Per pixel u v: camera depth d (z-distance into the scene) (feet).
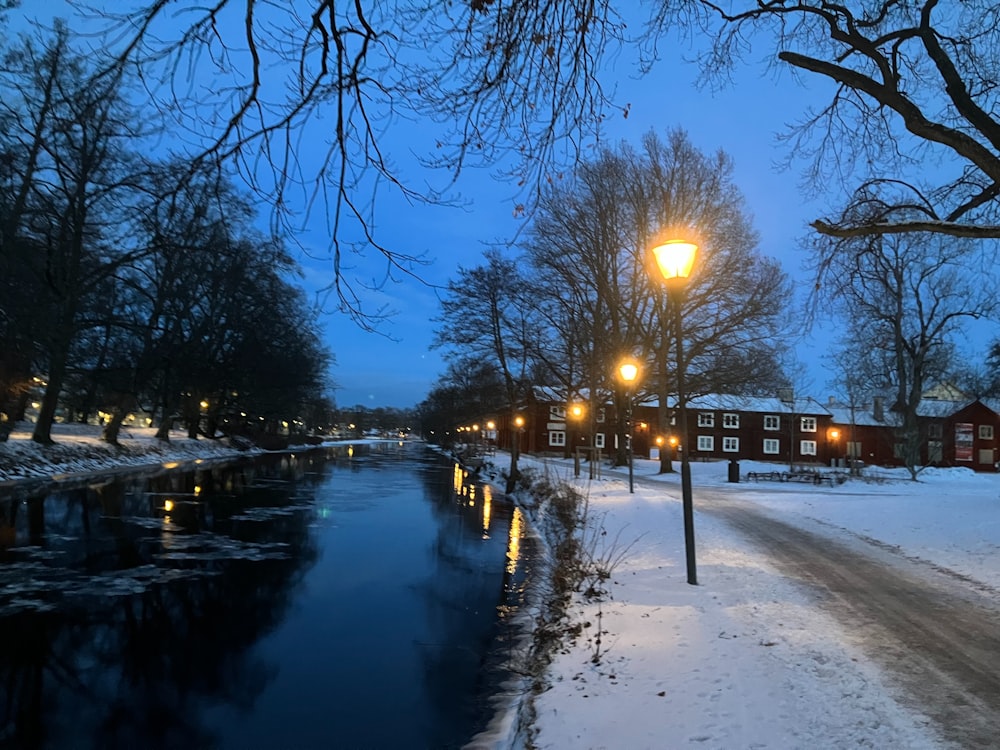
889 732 14.35
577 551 34.09
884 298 111.86
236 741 16.96
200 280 57.88
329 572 37.55
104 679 21.08
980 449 185.16
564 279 101.30
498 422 280.51
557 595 28.17
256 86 9.79
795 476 111.45
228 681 21.15
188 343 110.32
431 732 17.53
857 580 30.14
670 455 121.80
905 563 34.68
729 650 19.66
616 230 96.32
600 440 206.18
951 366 155.74
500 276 91.81
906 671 18.22
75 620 26.86
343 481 104.73
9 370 77.77
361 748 16.66
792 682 17.21
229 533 49.65
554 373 111.55
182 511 60.95
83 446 103.86
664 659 19.01
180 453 144.77
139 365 98.63
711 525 46.34
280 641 25.25
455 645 25.09
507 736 17.20
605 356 102.63
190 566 37.60
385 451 257.75
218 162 10.31
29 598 29.91
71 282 76.89
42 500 63.57
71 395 133.80
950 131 32.86
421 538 50.70
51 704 19.10
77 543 43.24
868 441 216.13
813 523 50.37
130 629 26.04
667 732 14.46
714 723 14.82
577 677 18.17
